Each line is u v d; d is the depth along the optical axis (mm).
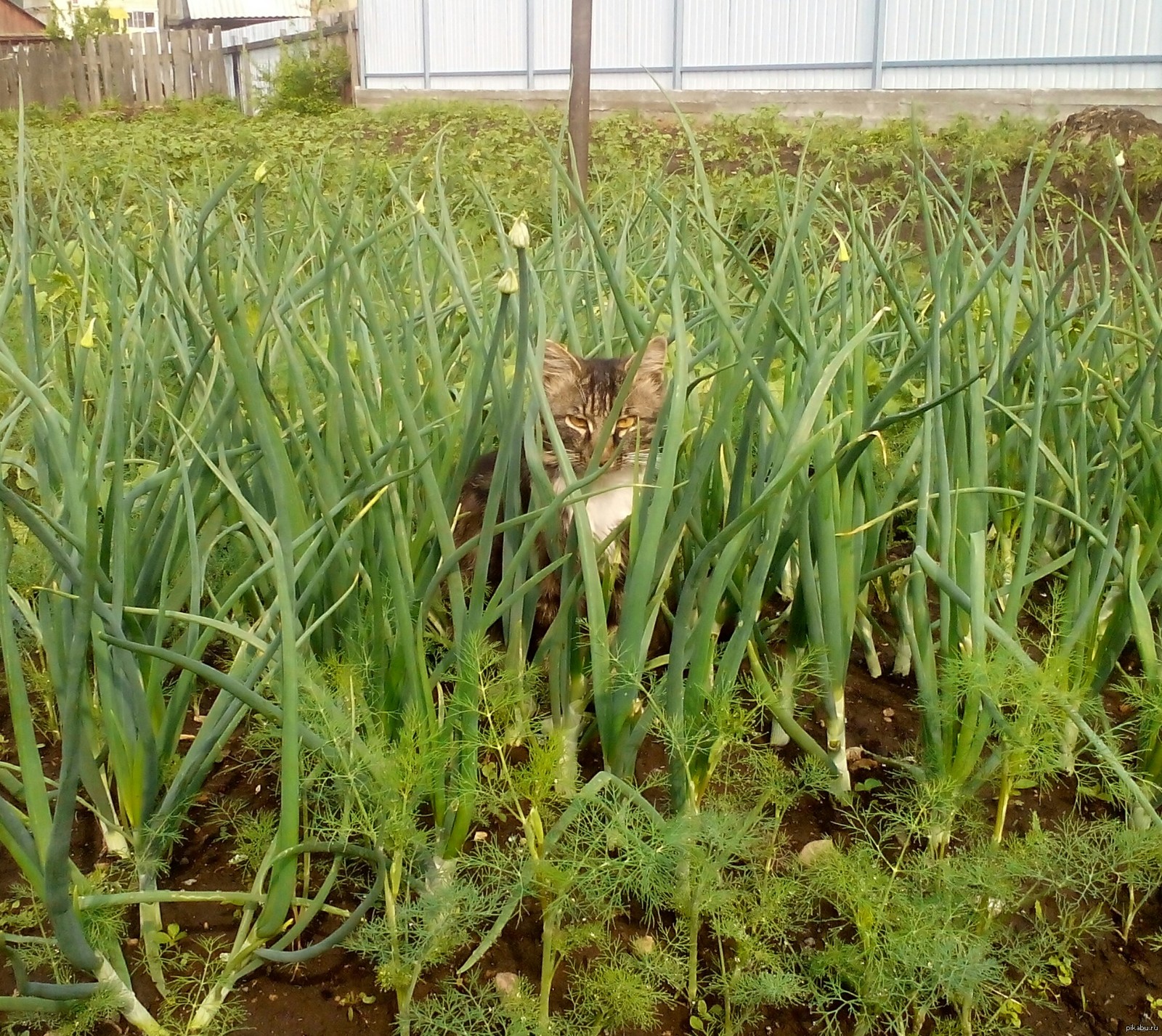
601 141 10555
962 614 1799
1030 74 12219
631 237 3484
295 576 1513
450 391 2176
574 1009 1533
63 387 2246
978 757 1734
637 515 1702
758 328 1582
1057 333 2602
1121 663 2322
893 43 13008
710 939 1718
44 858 1335
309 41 18141
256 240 1840
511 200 5906
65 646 1569
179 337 2336
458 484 1724
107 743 1715
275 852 1407
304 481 1989
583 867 1554
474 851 1822
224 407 1821
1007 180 8227
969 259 3338
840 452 1656
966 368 1924
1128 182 7684
